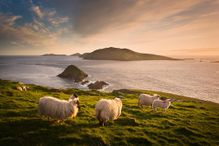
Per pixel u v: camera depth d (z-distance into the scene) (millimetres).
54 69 174500
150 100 22281
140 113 20000
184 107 29219
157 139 12812
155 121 17188
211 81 116750
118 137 12141
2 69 168625
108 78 122188
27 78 110625
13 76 118312
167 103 21109
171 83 106125
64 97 26344
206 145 12719
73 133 11758
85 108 19391
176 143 12523
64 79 112312
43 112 12711
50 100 12664
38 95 24578
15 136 10484
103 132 12648
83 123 13914
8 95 21812
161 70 194375
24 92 24844
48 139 10641
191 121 18609
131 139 12133
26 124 12328
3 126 11617
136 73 157125
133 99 33688
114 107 13680
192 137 13805
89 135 11633
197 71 193750
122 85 96438
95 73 150875
